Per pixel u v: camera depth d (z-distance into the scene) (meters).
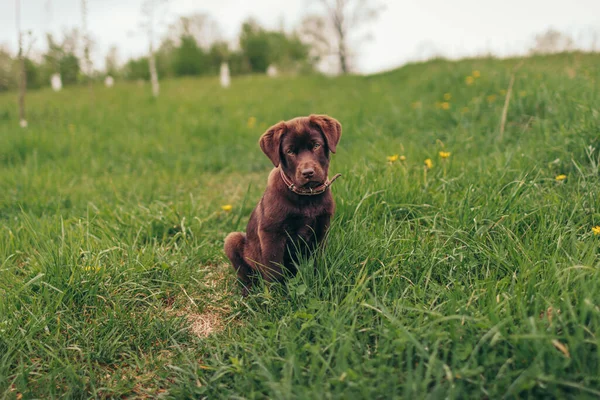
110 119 10.32
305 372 2.08
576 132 4.00
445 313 2.23
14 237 3.62
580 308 1.94
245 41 34.69
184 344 2.65
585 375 1.71
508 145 4.69
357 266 2.79
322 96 12.99
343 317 2.25
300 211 2.84
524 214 3.01
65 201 4.95
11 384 2.19
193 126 9.05
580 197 3.09
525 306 2.12
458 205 3.38
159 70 31.91
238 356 2.38
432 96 8.80
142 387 2.33
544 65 9.60
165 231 3.93
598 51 11.55
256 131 8.64
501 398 1.74
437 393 1.73
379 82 14.91
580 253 2.48
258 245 3.08
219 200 5.10
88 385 2.32
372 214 3.37
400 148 4.91
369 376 1.98
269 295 2.75
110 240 3.53
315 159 2.84
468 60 14.18
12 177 5.57
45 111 11.64
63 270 2.93
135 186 5.42
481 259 2.72
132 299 2.92
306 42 36.69
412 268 2.76
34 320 2.57
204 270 3.38
